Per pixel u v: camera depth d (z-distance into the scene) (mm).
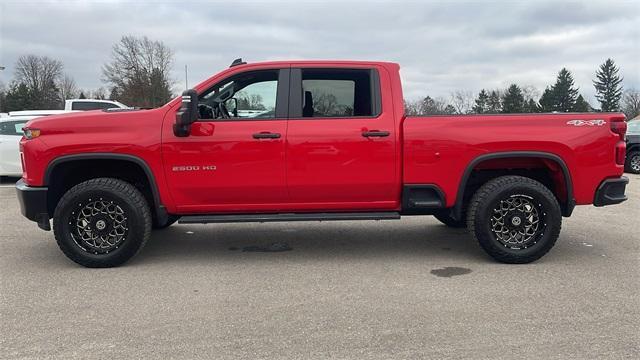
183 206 5141
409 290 4445
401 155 5094
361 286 4562
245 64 5199
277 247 6008
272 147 5008
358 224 7328
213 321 3797
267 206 5203
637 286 4512
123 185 5059
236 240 6359
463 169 5090
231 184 5047
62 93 79750
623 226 7102
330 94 5227
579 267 5094
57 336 3547
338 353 3277
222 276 4883
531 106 57281
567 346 3350
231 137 4988
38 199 4984
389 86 5168
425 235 6590
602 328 3627
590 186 5156
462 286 4539
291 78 5160
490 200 5074
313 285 4602
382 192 5191
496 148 5059
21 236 6602
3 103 73000
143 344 3418
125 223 5055
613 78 87750
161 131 4984
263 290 4477
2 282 4715
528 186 5062
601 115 5164
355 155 5055
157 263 5336
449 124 5066
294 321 3787
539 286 4520
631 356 3213
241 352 3297
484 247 5168
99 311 4004
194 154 4992
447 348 3334
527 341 3426
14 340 3482
